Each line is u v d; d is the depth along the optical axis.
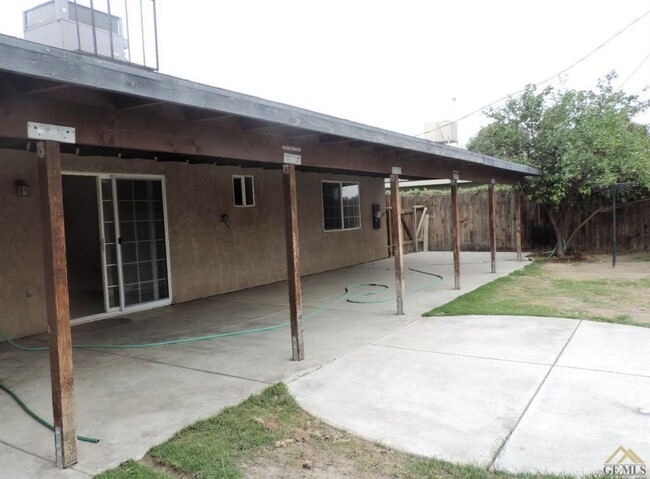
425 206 16.08
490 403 3.67
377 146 5.86
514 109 12.54
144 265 7.55
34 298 6.23
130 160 7.27
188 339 5.79
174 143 3.60
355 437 3.22
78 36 6.40
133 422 3.52
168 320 6.82
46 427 3.50
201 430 3.35
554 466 2.76
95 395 4.07
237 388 4.14
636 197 12.80
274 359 4.93
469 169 9.23
